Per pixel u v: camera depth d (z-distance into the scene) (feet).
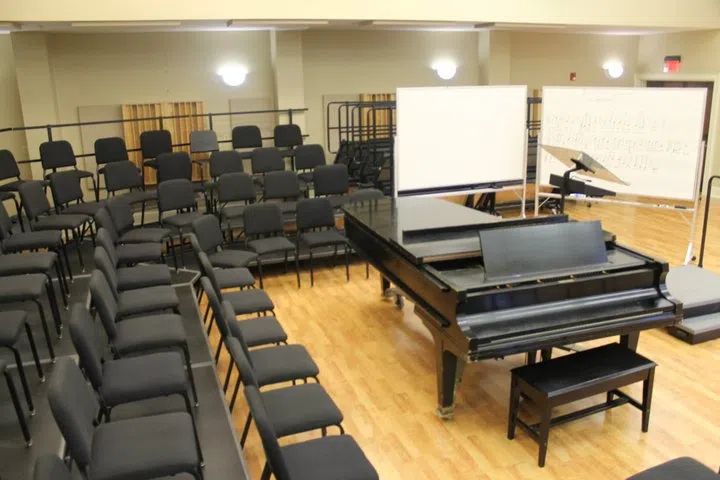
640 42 36.24
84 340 9.44
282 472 7.32
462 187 21.95
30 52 26.55
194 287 18.51
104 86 28.81
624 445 11.23
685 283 16.97
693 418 12.05
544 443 10.58
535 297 11.17
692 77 32.76
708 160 31.65
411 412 12.52
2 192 21.97
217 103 30.89
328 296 19.04
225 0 21.97
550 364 11.31
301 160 25.50
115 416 11.46
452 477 10.51
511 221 13.70
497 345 10.48
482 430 11.85
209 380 12.85
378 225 14.96
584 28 30.12
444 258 11.93
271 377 10.70
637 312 11.32
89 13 20.61
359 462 8.28
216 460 10.27
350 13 23.59
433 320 11.64
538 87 36.40
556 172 22.36
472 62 35.24
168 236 18.85
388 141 28.27
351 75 32.63
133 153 29.68
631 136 20.83
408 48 33.47
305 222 19.43
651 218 27.50
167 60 29.60
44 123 27.32
